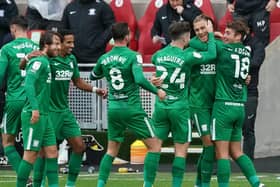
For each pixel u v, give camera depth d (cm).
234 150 3278
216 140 3212
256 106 4162
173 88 3225
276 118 4738
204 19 3209
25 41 3369
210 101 3250
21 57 3347
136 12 5184
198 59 3173
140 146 4534
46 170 3162
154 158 3272
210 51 3172
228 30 3200
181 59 3200
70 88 4641
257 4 4416
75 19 4688
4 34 4734
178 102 3231
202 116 3250
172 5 4522
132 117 3241
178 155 3272
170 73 3212
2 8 4734
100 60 3266
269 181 3872
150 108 4562
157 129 3278
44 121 3094
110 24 4675
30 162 3105
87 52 4666
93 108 4631
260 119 4716
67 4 4900
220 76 3195
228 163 3219
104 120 4622
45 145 3131
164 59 3222
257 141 4719
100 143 4562
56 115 3262
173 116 3231
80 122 4650
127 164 4544
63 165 4428
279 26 4862
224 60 3180
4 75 3347
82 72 4538
